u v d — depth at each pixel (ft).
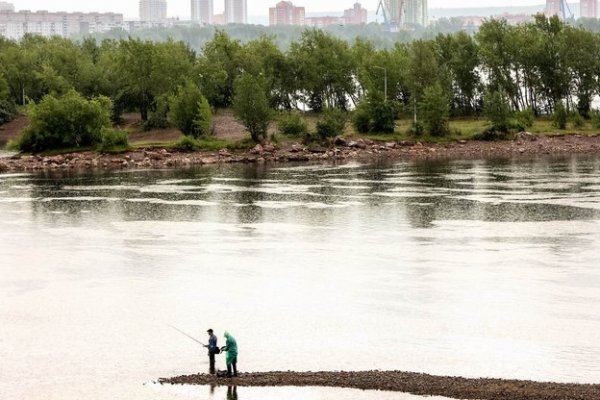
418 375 218.18
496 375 221.05
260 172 611.06
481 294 291.58
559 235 375.86
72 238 395.34
